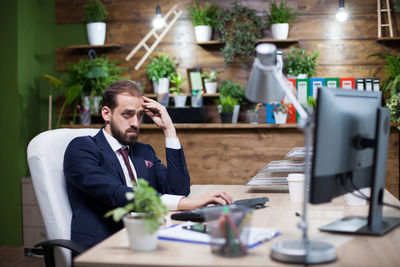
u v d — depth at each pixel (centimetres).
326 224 132
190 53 377
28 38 388
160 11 363
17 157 373
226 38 357
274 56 113
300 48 363
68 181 162
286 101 333
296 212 148
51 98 396
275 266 94
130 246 108
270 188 210
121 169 172
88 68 374
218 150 340
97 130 189
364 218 136
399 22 355
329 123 108
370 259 98
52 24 399
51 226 153
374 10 356
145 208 107
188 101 380
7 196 375
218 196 155
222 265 95
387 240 113
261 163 335
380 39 344
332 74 361
